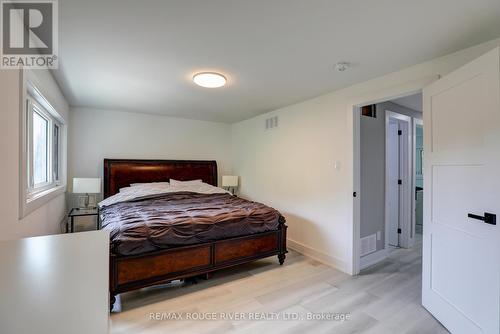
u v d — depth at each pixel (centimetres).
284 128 398
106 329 56
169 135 484
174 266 242
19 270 82
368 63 232
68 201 398
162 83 291
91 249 101
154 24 172
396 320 200
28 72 181
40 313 60
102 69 250
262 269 298
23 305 63
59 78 274
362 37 188
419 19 164
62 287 73
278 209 408
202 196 431
